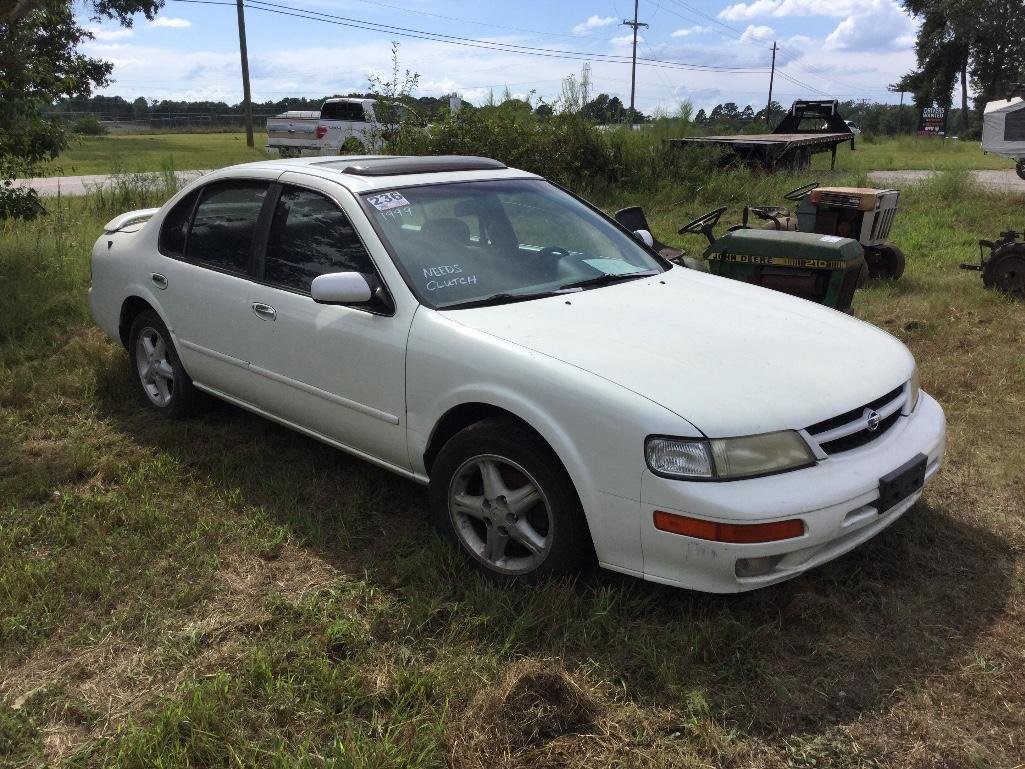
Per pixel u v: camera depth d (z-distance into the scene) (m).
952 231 12.22
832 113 22.09
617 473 2.89
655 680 2.80
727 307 3.76
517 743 2.54
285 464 4.46
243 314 4.26
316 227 3.99
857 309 7.50
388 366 3.57
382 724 2.61
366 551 3.65
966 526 3.81
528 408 3.08
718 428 2.79
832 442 2.99
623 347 3.20
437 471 3.44
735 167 16.88
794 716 2.67
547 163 15.73
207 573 3.47
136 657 2.98
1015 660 2.91
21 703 2.75
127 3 26.84
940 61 73.12
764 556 2.76
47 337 6.51
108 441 4.78
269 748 2.55
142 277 4.99
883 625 3.11
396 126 15.66
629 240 4.51
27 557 3.59
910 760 2.49
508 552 3.39
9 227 9.70
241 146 35.25
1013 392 5.38
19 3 8.96
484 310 3.52
